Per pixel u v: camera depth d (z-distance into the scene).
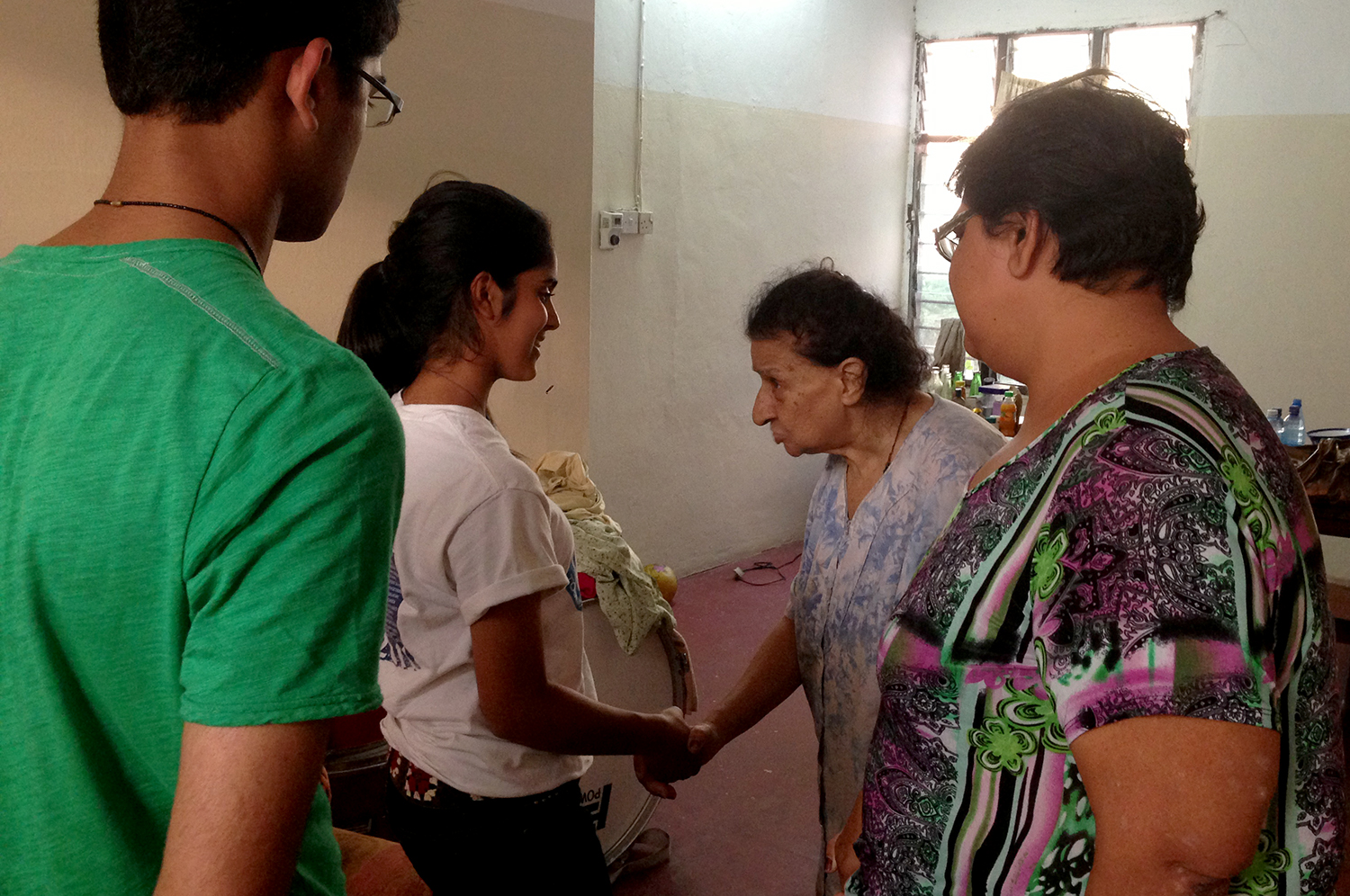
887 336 1.43
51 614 0.59
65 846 0.62
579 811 1.45
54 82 2.19
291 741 0.58
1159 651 0.63
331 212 0.79
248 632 0.58
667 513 4.85
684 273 4.70
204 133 0.67
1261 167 5.03
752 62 4.88
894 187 6.12
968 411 1.47
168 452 0.58
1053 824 0.76
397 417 0.65
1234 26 5.04
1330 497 3.32
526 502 1.24
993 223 0.80
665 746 1.51
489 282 1.27
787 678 1.67
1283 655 0.67
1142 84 5.40
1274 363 5.11
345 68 0.73
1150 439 0.68
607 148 4.17
